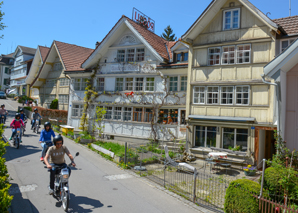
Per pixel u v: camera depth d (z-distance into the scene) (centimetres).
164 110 2028
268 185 808
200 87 1686
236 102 1553
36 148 1458
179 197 876
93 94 2408
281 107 988
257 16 1467
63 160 759
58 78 3378
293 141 1026
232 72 1569
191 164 1496
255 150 1459
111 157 1373
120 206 755
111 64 2331
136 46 2198
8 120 2595
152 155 1455
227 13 1616
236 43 1564
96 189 891
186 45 1789
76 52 3117
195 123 1684
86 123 2441
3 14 2392
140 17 2425
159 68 1961
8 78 6669
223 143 1589
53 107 3256
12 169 1026
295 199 749
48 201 744
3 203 446
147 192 906
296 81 1044
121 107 2256
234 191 716
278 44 1477
